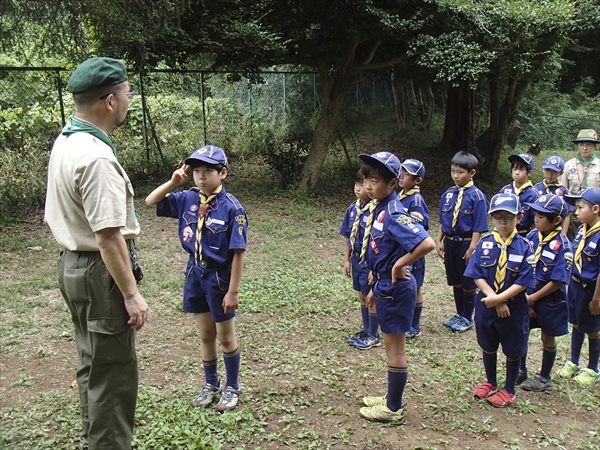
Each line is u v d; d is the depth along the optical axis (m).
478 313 3.81
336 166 13.05
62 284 2.49
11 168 9.18
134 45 8.54
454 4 9.60
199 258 3.26
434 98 17.02
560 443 3.33
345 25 9.53
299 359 4.23
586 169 6.85
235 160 13.07
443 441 3.21
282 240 8.05
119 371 2.52
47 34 8.71
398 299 3.27
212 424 3.19
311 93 15.16
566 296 4.39
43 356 4.16
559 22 10.24
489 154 13.66
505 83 18.38
